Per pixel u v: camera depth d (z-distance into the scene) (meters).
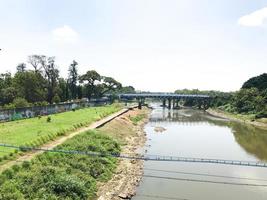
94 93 152.50
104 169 40.19
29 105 80.81
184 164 49.34
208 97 177.12
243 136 79.12
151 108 182.62
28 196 29.25
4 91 89.56
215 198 36.06
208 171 46.03
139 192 37.19
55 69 113.75
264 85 148.62
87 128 61.22
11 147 39.69
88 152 42.34
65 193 31.03
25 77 94.12
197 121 113.81
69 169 36.41
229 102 155.50
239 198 36.25
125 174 41.62
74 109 96.06
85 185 34.44
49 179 32.06
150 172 44.62
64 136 51.72
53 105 85.81
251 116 116.44
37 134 48.16
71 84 136.25
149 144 64.56
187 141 69.69
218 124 104.94
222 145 66.12
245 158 54.53
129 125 86.12
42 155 37.59
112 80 168.88
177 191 37.84
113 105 135.38
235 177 43.59
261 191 38.56
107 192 35.00
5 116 64.31
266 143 69.50
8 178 30.88
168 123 105.19
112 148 50.09
